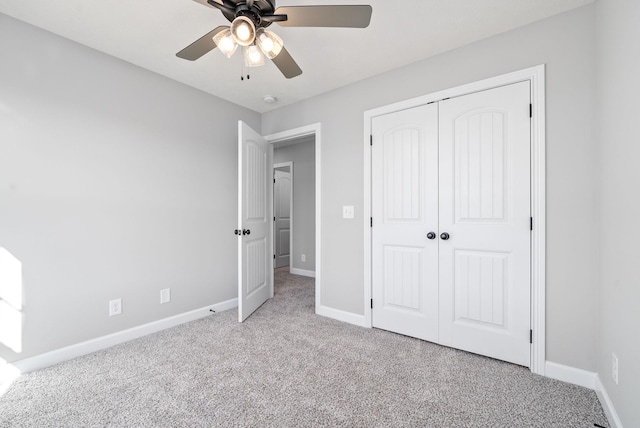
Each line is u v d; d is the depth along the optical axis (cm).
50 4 164
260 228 315
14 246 176
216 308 292
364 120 256
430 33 192
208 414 142
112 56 219
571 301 169
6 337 173
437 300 219
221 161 299
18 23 178
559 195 172
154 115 244
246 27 129
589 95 164
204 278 282
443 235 214
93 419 138
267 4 130
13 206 176
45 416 140
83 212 204
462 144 208
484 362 192
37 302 184
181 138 264
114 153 220
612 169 139
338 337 232
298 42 202
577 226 167
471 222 204
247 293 280
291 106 314
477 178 202
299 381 170
